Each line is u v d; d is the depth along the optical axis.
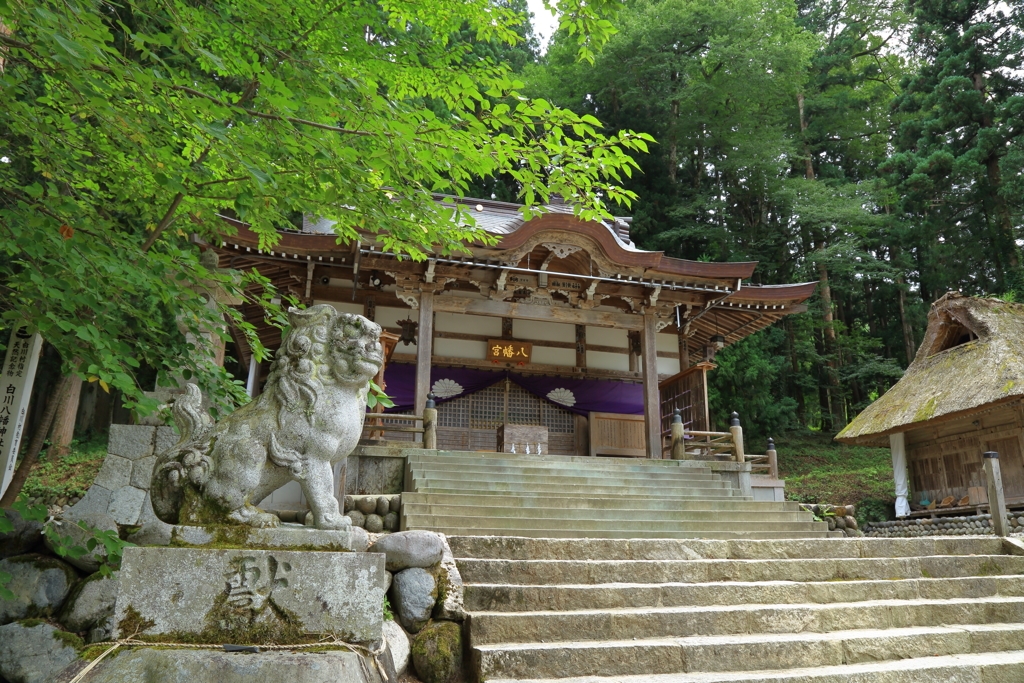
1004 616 6.01
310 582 3.24
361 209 5.13
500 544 6.00
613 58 27.80
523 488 9.57
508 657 4.31
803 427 25.75
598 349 15.91
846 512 12.56
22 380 5.79
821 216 26.55
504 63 5.15
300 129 4.43
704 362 13.95
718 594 5.61
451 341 15.14
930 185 23.59
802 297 14.60
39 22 3.33
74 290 4.25
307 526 3.51
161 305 8.31
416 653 4.43
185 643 3.02
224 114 3.92
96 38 3.32
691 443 12.93
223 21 4.65
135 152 4.69
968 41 24.66
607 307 14.30
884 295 30.03
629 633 4.90
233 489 3.36
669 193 28.89
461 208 5.23
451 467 9.82
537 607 5.09
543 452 13.65
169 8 4.09
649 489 10.17
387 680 3.56
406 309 14.64
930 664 4.86
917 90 26.25
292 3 5.08
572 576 5.68
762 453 22.59
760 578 6.21
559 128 4.78
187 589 3.11
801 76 28.94
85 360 4.34
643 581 5.86
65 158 5.02
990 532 13.27
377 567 3.36
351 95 4.44
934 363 16.00
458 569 5.38
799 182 27.61
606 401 15.66
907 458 16.62
